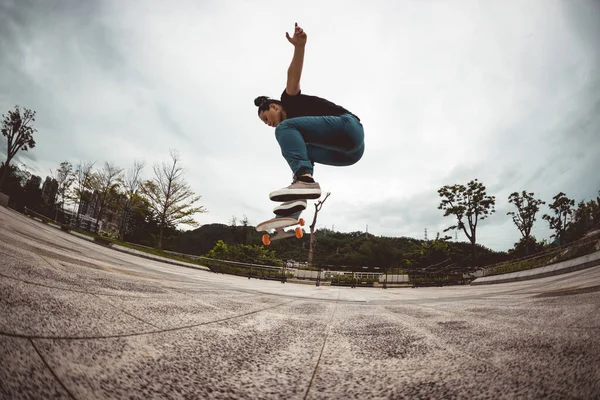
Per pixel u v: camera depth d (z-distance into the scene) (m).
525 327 1.28
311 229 23.69
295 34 1.78
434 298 4.32
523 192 31.06
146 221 26.45
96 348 0.75
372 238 48.28
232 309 1.79
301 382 0.72
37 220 18.23
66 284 1.47
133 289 1.89
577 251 11.73
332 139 1.96
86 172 25.77
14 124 24.00
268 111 2.09
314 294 5.04
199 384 0.66
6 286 1.06
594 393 0.58
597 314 1.38
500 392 0.63
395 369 0.81
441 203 29.06
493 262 24.34
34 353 0.63
